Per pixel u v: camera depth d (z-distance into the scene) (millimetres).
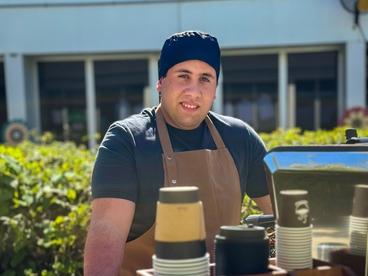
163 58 1574
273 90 11461
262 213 1903
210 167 1581
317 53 11180
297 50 11188
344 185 1092
